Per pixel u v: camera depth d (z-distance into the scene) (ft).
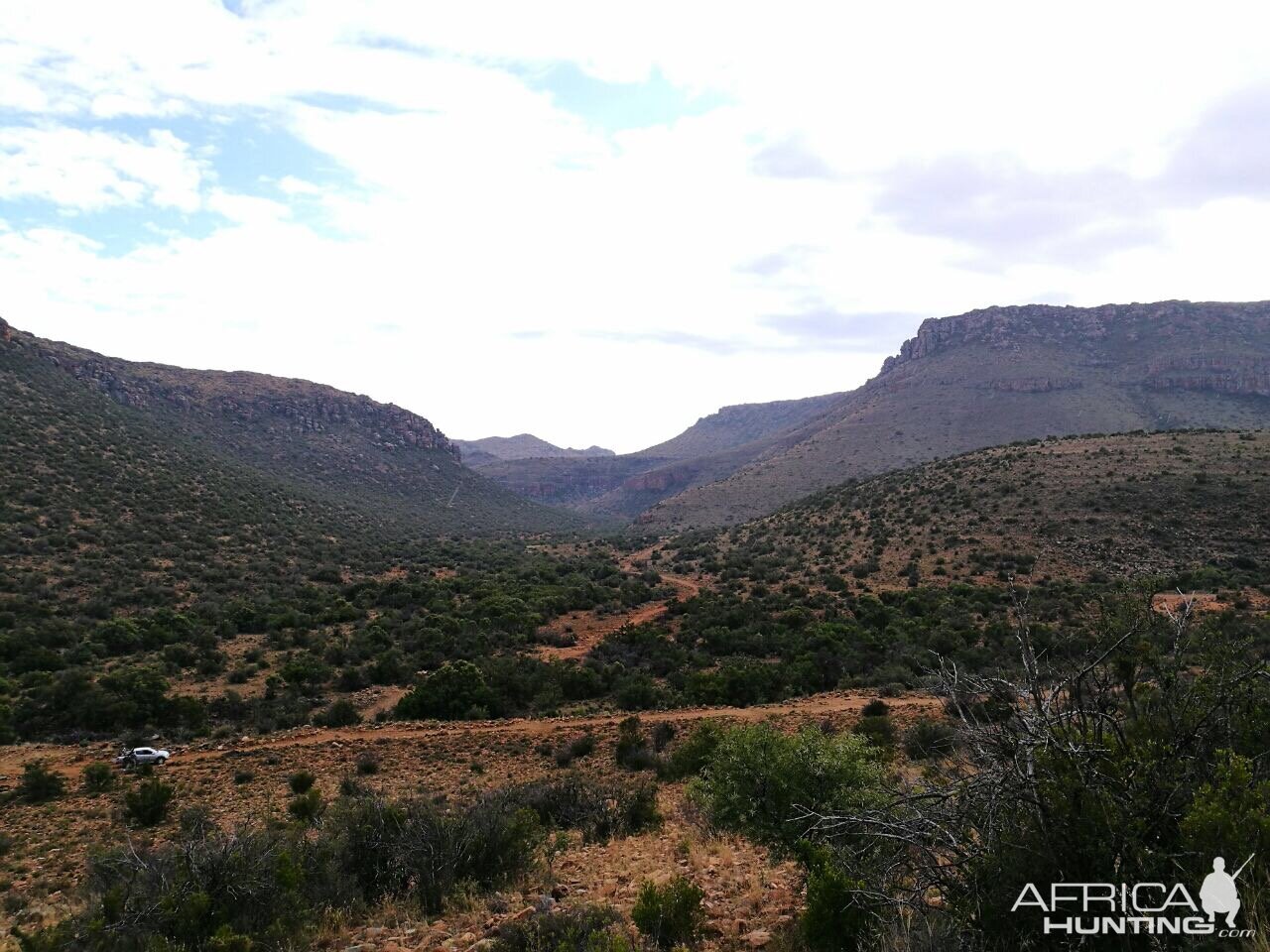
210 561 228.02
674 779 63.21
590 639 175.22
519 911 24.59
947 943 13.23
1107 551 175.83
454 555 334.65
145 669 121.29
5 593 162.81
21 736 100.53
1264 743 13.62
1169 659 14.89
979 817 14.17
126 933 22.56
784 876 26.99
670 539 404.98
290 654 147.23
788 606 179.93
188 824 52.54
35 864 51.19
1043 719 13.62
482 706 110.83
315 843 31.30
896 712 86.53
